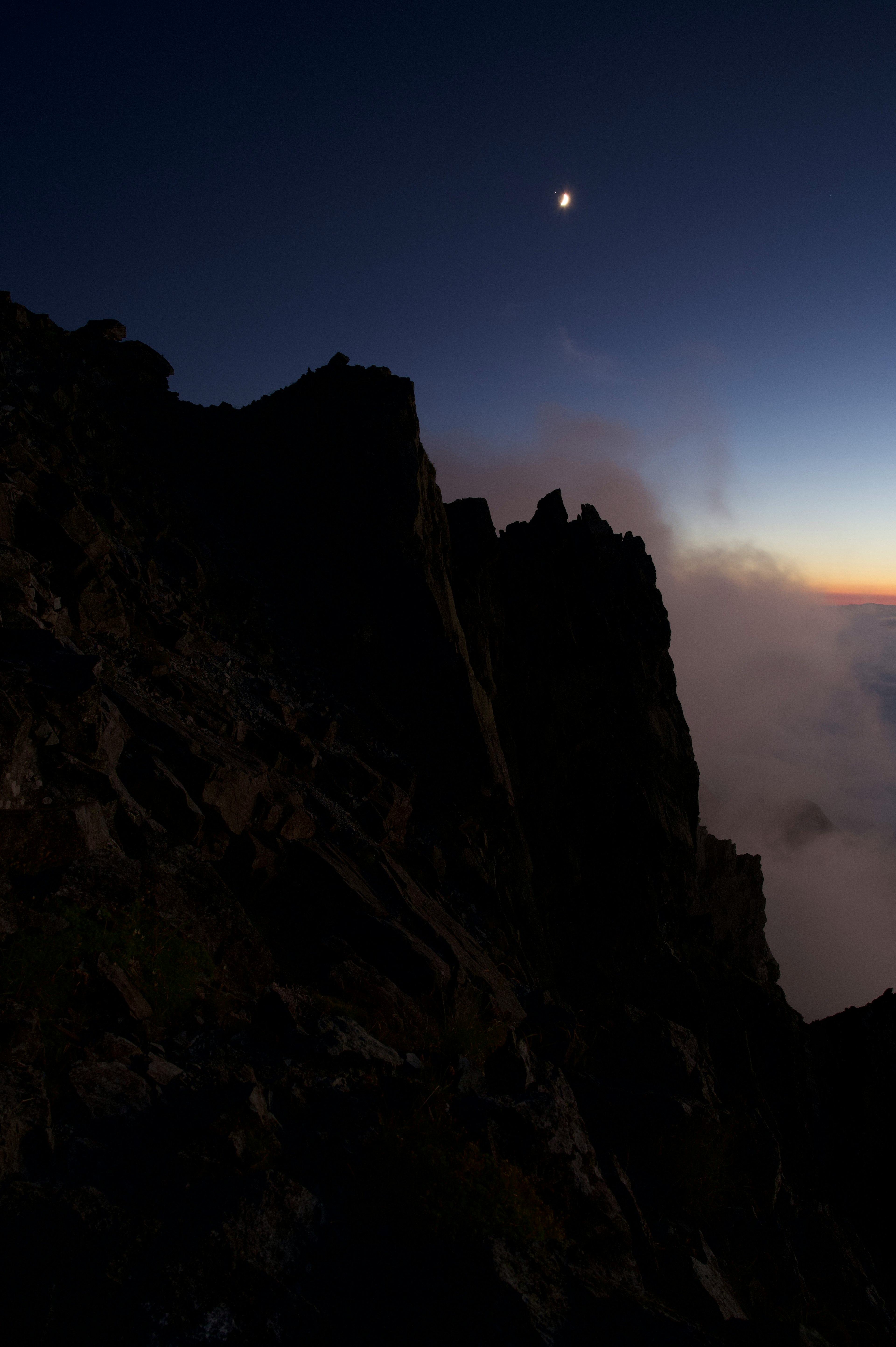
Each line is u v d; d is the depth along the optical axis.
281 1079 7.72
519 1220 6.86
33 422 22.14
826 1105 24.66
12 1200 5.22
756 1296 9.68
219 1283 5.21
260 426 27.56
